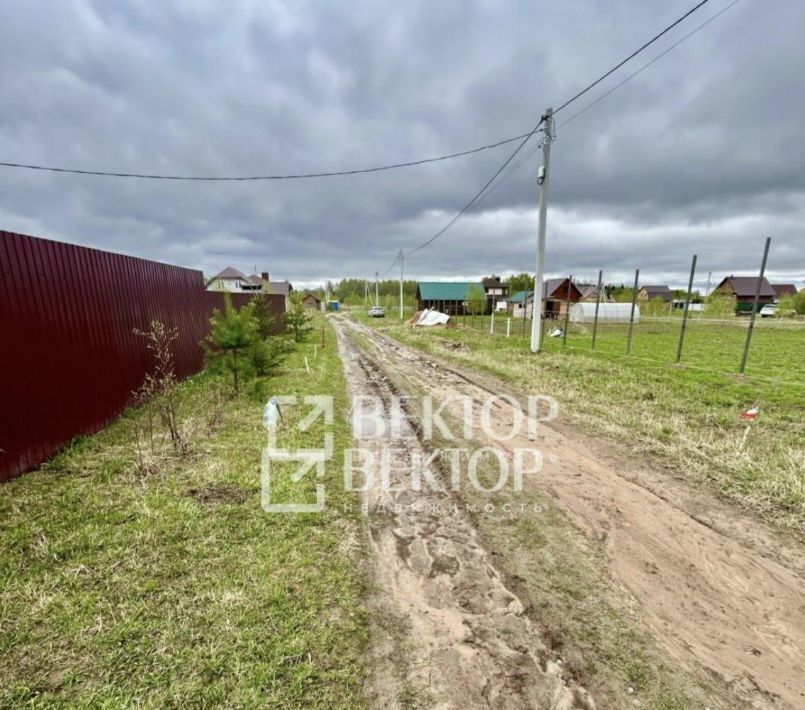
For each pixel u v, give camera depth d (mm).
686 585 2791
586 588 2766
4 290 4082
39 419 4496
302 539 3225
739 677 2104
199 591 2594
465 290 50094
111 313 6109
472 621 2471
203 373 9766
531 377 9250
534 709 1924
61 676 1999
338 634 2330
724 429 5609
